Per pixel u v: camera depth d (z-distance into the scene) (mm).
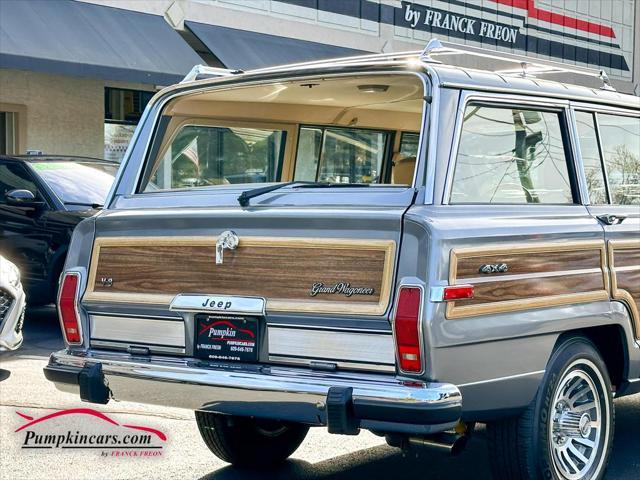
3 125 17922
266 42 19094
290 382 4754
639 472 6297
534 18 25938
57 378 5527
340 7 20844
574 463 5582
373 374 4703
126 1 17062
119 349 5516
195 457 6645
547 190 5660
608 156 6141
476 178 5188
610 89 6484
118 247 5535
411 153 7445
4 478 6152
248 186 5594
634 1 29781
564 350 5383
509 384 5004
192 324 5270
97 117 18906
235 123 6629
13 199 11414
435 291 4574
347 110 6980
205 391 5016
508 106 5422
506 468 5281
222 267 5152
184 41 17297
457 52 5508
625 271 5770
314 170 7105
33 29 15062
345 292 4777
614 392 5953
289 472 6340
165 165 6270
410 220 4656
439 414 4484
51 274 11430
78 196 11758
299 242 4922
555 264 5277
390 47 22000
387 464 6520
